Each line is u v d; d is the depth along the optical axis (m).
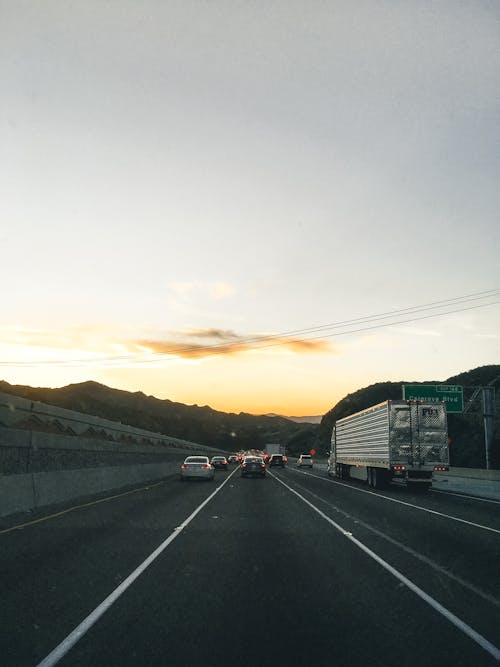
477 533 14.21
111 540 12.23
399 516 18.06
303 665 5.23
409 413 29.67
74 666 5.11
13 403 21.52
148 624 6.37
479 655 5.52
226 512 18.38
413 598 7.65
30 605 7.08
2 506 16.05
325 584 8.45
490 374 97.38
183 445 68.81
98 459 27.64
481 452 73.25
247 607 7.12
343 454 43.88
